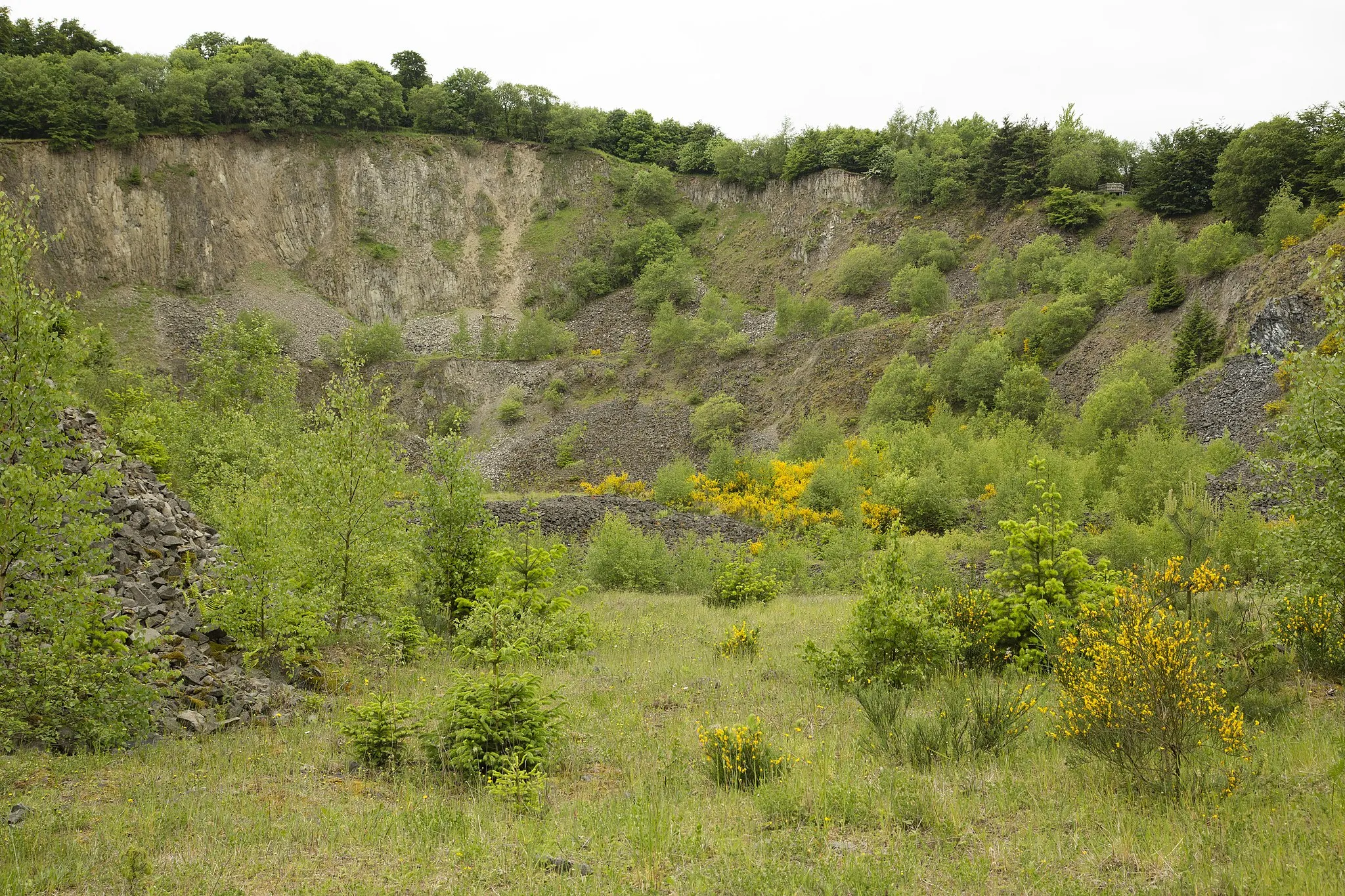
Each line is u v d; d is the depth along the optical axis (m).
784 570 24.11
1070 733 6.98
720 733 7.39
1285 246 44.16
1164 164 68.50
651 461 61.03
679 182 108.81
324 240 93.06
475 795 6.87
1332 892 4.15
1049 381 49.88
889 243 82.19
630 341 77.31
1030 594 10.78
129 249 79.00
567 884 4.83
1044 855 5.07
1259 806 5.64
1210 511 13.74
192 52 100.31
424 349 88.94
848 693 9.95
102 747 7.68
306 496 13.22
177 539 12.26
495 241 100.75
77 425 13.86
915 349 58.62
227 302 82.19
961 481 35.47
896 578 10.91
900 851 5.23
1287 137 58.03
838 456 43.41
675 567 24.77
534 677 7.82
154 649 9.20
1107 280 55.28
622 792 6.94
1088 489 30.64
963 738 7.48
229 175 89.38
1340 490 8.52
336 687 10.58
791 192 96.94
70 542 7.40
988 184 79.69
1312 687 8.76
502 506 32.50
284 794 6.75
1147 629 6.66
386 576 13.60
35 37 92.69
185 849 5.41
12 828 5.56
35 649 7.18
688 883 4.87
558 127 111.31
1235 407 36.34
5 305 7.15
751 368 68.31
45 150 77.25
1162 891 4.42
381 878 5.02
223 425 24.97
